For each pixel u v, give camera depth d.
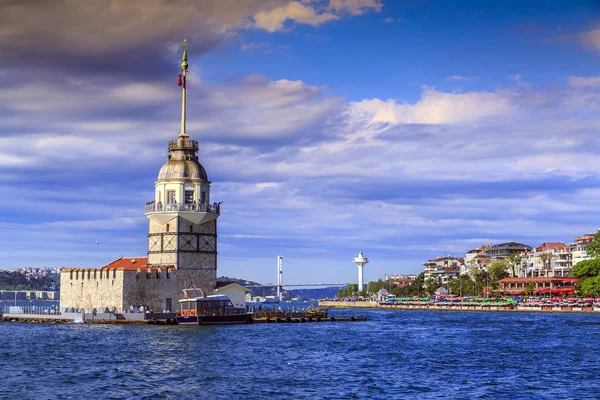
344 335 119.06
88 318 140.25
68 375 72.56
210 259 149.75
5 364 80.00
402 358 87.69
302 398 62.34
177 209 145.75
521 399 62.88
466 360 86.25
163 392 64.25
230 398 62.12
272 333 120.19
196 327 130.75
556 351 96.19
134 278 140.75
